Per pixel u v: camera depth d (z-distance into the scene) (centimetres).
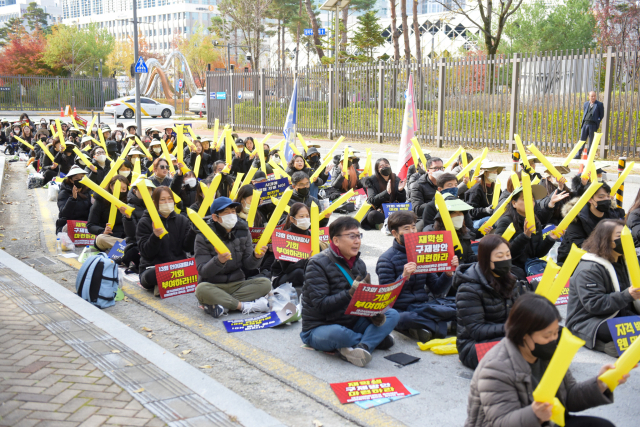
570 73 1694
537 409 219
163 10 13025
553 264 303
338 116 2423
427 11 8175
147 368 401
